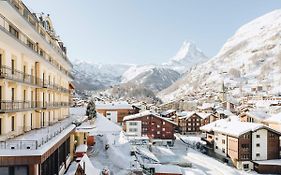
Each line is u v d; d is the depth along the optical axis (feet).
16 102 91.04
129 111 411.13
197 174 169.37
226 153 238.48
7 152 68.64
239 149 222.48
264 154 225.35
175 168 160.66
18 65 101.30
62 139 103.14
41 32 132.46
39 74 124.47
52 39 157.48
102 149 176.96
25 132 105.40
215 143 258.98
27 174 69.41
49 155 79.51
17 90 97.81
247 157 223.51
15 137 91.40
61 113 179.42
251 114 304.09
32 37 116.06
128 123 320.09
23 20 93.30
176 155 244.01
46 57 141.79
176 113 429.38
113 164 146.10
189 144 309.22
